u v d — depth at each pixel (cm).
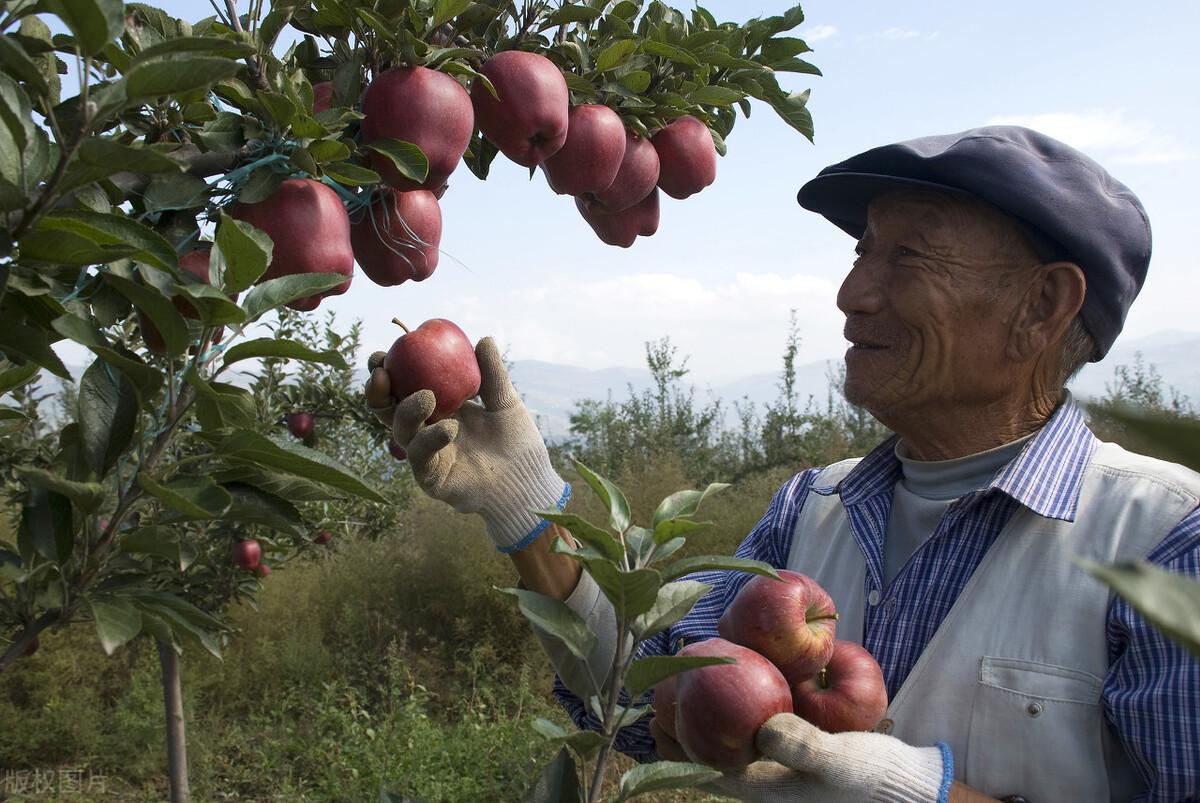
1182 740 124
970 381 159
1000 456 163
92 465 104
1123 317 161
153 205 107
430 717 632
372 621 702
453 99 129
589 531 99
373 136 128
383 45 133
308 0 127
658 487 819
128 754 573
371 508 579
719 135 194
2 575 101
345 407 470
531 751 540
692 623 176
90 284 107
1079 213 148
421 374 146
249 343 100
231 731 595
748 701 124
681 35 164
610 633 162
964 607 151
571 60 160
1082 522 148
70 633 645
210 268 102
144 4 114
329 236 119
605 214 179
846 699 133
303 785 545
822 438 1009
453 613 706
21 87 89
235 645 671
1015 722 142
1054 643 142
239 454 104
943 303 155
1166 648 129
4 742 570
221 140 113
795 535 190
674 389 1077
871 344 164
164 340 100
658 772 102
